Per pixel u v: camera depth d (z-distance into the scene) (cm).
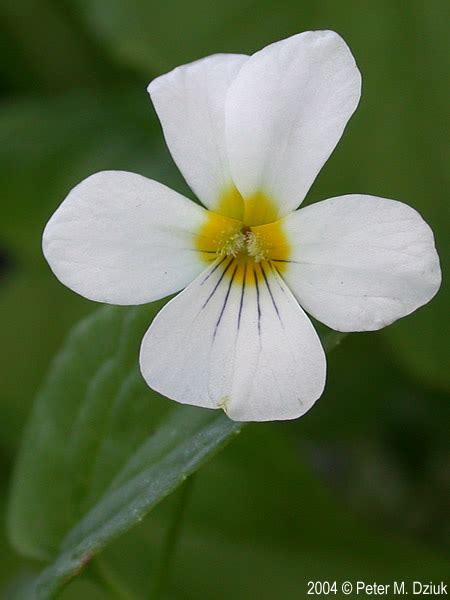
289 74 9
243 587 12
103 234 9
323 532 12
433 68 13
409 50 13
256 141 9
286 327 9
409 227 9
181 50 13
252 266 9
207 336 9
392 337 13
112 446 10
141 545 12
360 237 9
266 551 12
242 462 12
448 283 13
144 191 9
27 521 11
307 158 9
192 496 12
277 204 9
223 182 9
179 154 9
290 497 12
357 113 13
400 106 13
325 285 9
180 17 13
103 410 10
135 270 9
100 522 10
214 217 9
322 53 9
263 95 9
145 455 10
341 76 9
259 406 9
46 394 11
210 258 9
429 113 13
